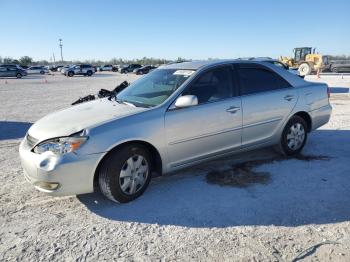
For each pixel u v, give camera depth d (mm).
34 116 11125
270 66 5645
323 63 40250
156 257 3168
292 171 5168
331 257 3117
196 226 3686
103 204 4230
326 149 6242
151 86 5070
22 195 4531
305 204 4121
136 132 4145
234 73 5148
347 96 14195
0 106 13914
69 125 4090
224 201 4230
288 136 5715
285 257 3131
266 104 5316
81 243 3408
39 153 3938
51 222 3830
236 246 3312
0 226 3758
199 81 4785
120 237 3508
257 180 4848
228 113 4895
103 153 3951
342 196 4320
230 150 5066
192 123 4566
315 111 6012
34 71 60375
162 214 3953
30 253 3256
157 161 4477
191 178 4949
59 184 3836
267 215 3873
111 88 23969
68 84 29500
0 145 7191
